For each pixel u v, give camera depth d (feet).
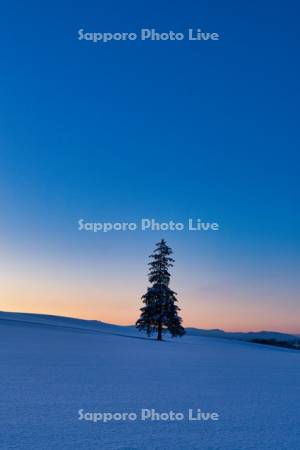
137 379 48.19
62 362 64.90
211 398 36.73
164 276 195.72
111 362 68.23
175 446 21.47
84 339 136.15
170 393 38.86
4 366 57.57
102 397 35.50
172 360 78.95
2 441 21.77
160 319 190.80
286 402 35.70
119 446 21.24
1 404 31.78
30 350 86.33
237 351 135.64
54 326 196.34
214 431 24.85
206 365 71.67
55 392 37.55
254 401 35.83
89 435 23.29
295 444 22.21
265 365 79.00
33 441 21.88
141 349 108.88
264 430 25.25
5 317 226.99
